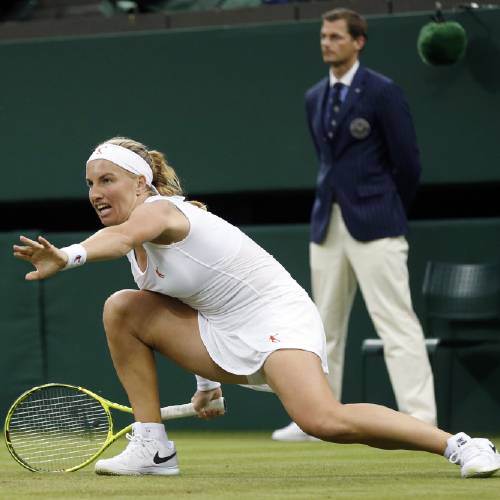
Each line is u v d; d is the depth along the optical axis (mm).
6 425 16828
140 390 15984
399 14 29688
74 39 31922
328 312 27312
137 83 31484
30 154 32250
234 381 15328
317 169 30281
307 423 14164
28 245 13016
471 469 14617
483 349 28906
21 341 32000
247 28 30719
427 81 29406
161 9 33688
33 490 14000
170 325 15531
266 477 16000
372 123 26531
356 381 29891
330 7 30781
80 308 31672
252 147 30719
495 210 33031
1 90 32469
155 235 14328
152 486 14414
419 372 26453
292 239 30312
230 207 32594
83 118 31891
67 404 17359
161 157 15984
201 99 31047
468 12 29125
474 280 28547
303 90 30359
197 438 28094
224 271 14930
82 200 32062
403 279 26734
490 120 29078
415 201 33250
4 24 33344
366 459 20328
